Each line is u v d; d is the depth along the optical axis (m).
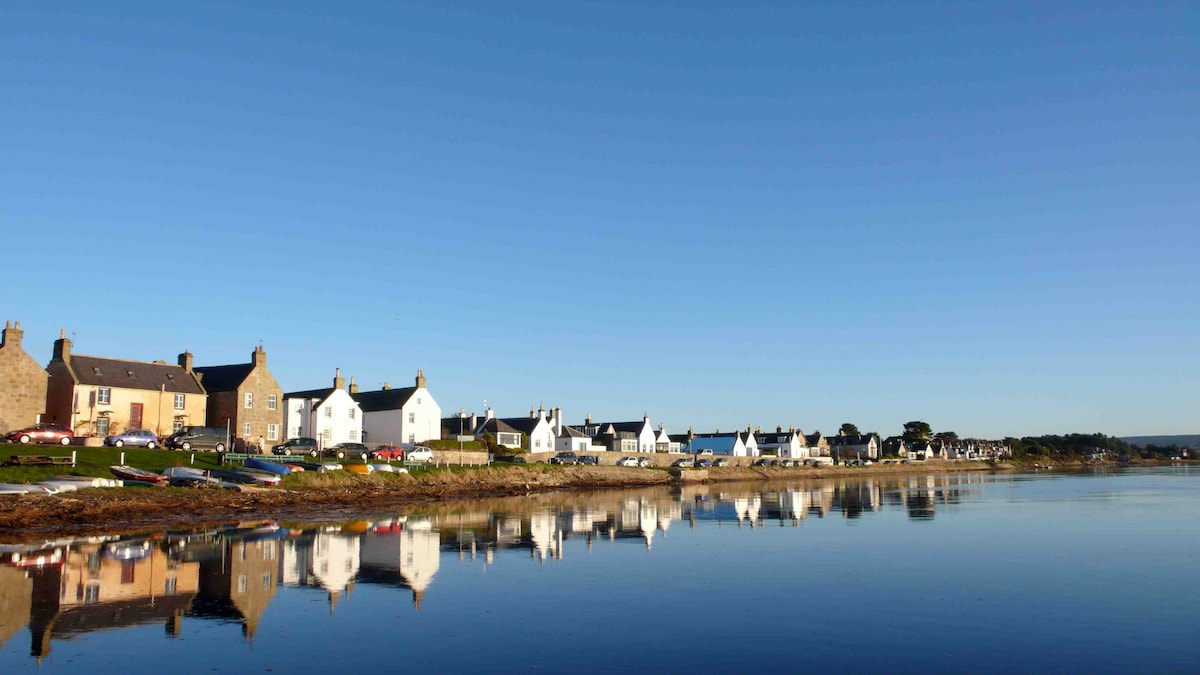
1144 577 28.56
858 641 20.08
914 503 66.62
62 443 60.41
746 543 38.41
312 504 58.81
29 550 34.56
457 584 27.38
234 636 20.34
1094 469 186.25
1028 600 24.75
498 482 82.94
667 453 139.12
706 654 18.95
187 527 44.19
